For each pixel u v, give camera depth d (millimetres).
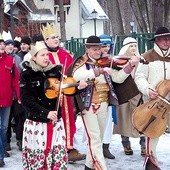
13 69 6949
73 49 17609
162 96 5508
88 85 5566
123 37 10641
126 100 5805
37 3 37500
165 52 5723
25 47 8133
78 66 5613
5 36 8148
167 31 5617
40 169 4863
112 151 7336
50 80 4832
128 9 22781
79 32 40125
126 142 7098
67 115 6035
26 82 4801
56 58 6504
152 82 5723
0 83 6836
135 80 5750
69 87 4875
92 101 5609
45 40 6547
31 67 4820
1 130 6977
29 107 4773
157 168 5809
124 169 6363
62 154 4883
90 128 5621
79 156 6727
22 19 29734
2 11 22109
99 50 5676
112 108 6836
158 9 16297
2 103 6871
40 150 4844
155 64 5703
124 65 5672
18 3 29281
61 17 30609
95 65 5668
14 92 7004
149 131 5562
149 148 5801
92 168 5742
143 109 5641
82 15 40656
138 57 5559
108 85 5695
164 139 7926
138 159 6844
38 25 31312
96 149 5598
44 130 4840
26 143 4930
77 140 8203
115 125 7023
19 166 6785
